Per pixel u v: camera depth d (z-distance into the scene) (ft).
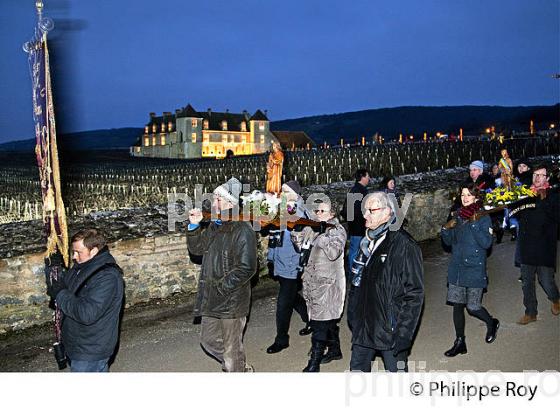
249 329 24.21
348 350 21.62
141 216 29.17
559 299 23.85
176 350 21.65
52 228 17.53
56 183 17.65
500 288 28.81
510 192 22.62
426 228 41.01
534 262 22.90
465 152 90.84
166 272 27.55
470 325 23.58
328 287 18.86
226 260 16.49
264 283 31.32
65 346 15.03
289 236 21.18
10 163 162.20
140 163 157.58
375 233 15.60
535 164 55.16
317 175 76.59
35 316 23.58
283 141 330.34
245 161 112.47
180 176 89.20
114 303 14.85
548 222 22.81
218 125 317.42
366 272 15.34
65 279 15.26
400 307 14.82
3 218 53.78
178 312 25.91
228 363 16.89
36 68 17.52
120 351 21.58
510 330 22.81
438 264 34.35
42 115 17.54
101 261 14.83
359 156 92.99
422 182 43.24
